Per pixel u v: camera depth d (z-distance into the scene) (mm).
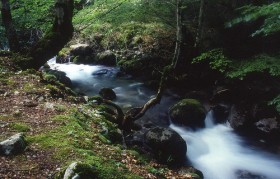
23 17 14219
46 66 16344
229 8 14148
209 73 13906
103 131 7418
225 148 10492
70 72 16438
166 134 8992
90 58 17812
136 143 9227
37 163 5250
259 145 10727
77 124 7023
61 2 11500
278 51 12289
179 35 10375
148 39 16672
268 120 11430
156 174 6402
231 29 13852
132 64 15969
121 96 13570
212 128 11883
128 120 9773
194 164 9297
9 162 5172
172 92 14055
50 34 11758
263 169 9328
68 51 18453
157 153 8758
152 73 15016
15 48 12047
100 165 5453
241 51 13375
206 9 14648
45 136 6148
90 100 10227
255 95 12203
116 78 15852
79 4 23188
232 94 12781
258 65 11289
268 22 8977
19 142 5551
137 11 19375
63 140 6121
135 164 6387
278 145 10664
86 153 5789
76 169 4906
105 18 19891
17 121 6777
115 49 17703
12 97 8219
